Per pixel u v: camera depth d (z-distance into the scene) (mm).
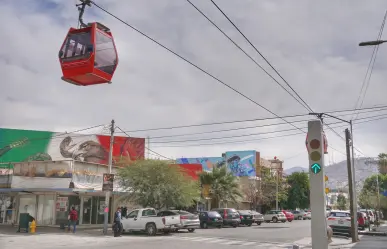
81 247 18812
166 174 31234
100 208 34375
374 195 67812
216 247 19609
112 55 13508
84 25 13219
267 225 44094
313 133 17422
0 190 29719
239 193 48344
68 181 28719
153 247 19016
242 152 65812
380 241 24984
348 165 25953
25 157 45281
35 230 28047
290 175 75062
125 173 31625
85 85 13914
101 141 48188
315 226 16953
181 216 28359
